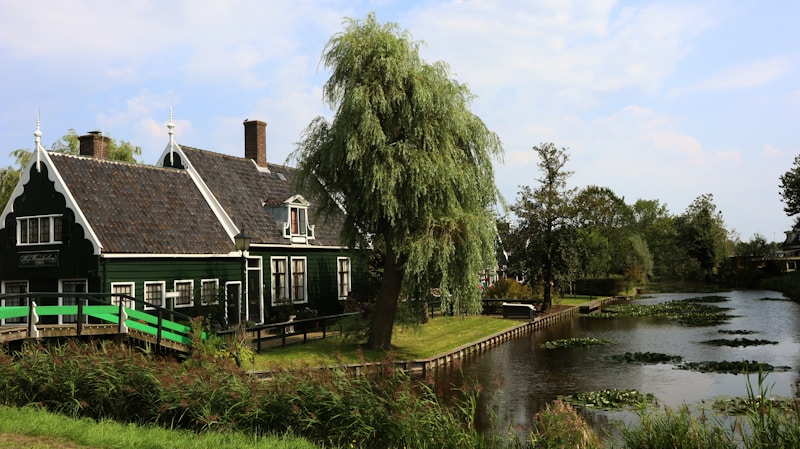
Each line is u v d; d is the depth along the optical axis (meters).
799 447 8.27
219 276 25.11
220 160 29.41
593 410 15.03
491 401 16.11
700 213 89.62
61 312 15.86
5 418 9.58
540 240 41.22
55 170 22.14
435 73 20.50
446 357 22.22
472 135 21.33
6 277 23.11
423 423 9.48
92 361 11.73
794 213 58.38
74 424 9.42
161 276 22.81
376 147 19.77
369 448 9.53
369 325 22.55
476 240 20.22
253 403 10.08
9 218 23.12
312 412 9.90
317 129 21.48
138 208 23.61
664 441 9.24
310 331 26.33
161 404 10.53
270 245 27.22
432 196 20.36
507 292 45.25
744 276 76.94
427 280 20.58
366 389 10.21
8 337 14.69
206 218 25.80
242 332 18.58
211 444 8.67
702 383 17.98
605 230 74.56
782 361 21.34
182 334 18.27
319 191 21.47
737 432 12.27
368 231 22.16
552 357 23.69
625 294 63.69
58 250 21.84
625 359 22.77
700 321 35.41
